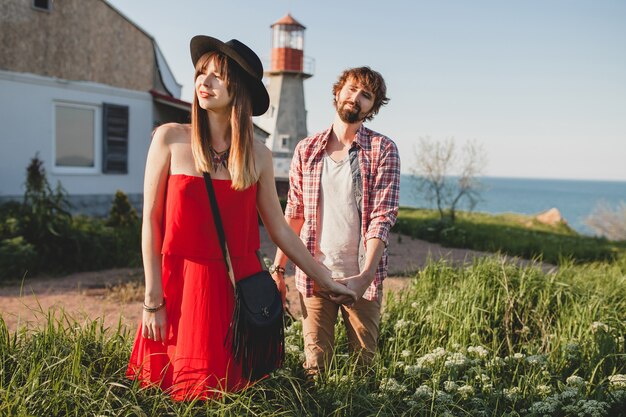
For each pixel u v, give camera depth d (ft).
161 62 58.23
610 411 11.22
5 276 25.90
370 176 11.22
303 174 11.51
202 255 8.38
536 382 12.17
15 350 10.03
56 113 48.03
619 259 40.09
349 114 10.91
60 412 8.40
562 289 18.53
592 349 14.02
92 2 49.16
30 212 29.66
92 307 21.01
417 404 10.09
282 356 9.12
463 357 12.26
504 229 57.93
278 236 9.49
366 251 11.07
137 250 31.91
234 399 8.50
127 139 53.26
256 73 8.54
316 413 9.64
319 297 11.36
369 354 11.64
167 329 8.49
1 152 43.93
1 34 43.19
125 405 8.14
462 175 64.85
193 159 8.38
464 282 18.20
